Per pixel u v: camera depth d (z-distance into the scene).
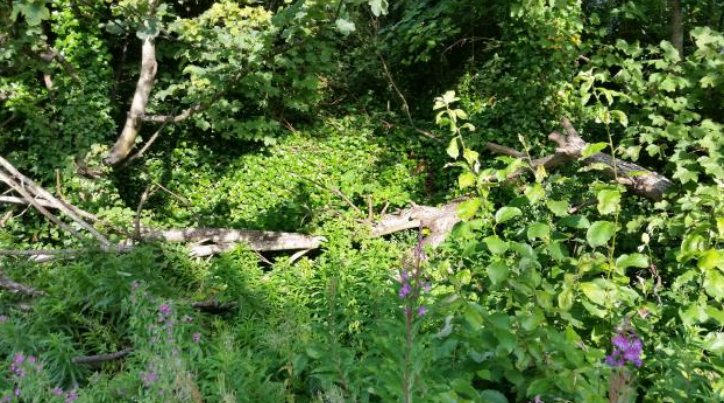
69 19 8.67
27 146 9.00
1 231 7.88
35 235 8.57
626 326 2.57
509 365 2.62
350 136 10.70
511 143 9.79
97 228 7.25
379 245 7.79
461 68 11.70
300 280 6.09
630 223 5.38
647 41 9.06
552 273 3.09
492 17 10.91
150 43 8.38
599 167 3.42
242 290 5.25
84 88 8.78
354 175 10.01
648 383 2.95
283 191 9.76
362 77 12.41
